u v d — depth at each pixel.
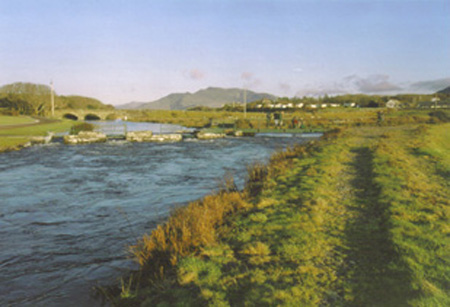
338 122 57.31
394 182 9.61
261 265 5.05
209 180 14.95
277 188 9.80
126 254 6.66
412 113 71.56
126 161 21.42
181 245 5.82
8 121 57.19
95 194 12.35
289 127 54.06
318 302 3.97
